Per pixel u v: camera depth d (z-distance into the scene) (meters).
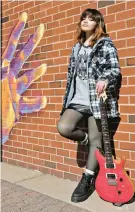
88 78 3.58
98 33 3.59
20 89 5.19
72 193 3.85
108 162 3.43
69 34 4.43
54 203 3.62
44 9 4.79
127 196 3.39
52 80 4.68
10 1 5.40
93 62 3.57
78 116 3.70
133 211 3.35
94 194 3.83
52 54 4.67
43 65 4.81
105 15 4.01
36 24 4.93
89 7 4.20
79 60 3.68
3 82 5.50
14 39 5.31
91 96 3.57
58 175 4.61
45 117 4.79
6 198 3.82
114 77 3.37
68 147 4.46
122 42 3.83
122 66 3.83
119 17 3.87
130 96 3.75
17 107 5.25
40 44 4.86
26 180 4.48
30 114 5.03
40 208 3.50
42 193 3.95
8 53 5.41
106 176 3.45
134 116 3.72
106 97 3.40
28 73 5.05
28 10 5.06
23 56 5.14
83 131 4.00
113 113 3.63
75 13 4.36
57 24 4.60
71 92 3.75
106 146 3.43
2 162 5.57
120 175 3.40
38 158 4.92
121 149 3.84
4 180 4.51
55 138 4.64
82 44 3.72
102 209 3.42
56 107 4.62
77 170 4.34
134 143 3.72
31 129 5.02
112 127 3.92
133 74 3.72
